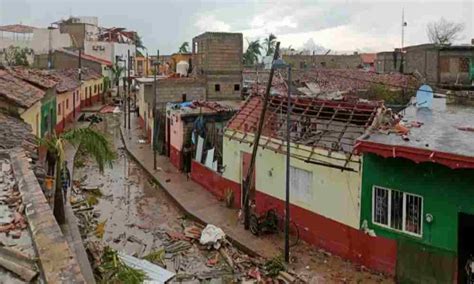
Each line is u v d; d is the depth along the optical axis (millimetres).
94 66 70125
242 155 21438
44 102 29016
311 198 17484
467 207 13047
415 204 14227
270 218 18562
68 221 18641
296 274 15219
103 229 19547
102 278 12805
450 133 14992
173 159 30609
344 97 26203
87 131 17938
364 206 15477
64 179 22422
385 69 45594
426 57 37250
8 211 7520
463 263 13641
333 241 16672
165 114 33000
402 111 19062
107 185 26719
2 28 87812
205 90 36844
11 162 10648
